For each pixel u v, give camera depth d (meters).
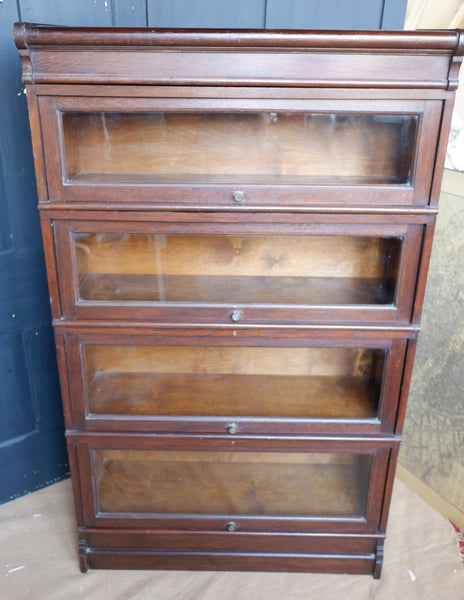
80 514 1.49
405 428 1.87
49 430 1.82
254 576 1.54
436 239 1.65
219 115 1.20
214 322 1.30
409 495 1.84
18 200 1.56
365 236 1.25
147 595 1.47
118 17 1.49
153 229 1.23
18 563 1.56
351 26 1.51
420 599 1.48
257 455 1.59
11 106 1.47
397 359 1.33
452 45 1.06
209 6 1.47
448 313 1.64
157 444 1.42
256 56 1.09
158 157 1.28
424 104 1.13
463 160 1.52
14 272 1.61
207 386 1.51
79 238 1.27
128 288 1.34
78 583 1.50
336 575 1.55
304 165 1.30
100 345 1.36
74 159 1.23
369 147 1.26
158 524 1.49
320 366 1.53
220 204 1.20
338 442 1.42
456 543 1.65
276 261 1.39
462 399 1.63
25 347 1.69
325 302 1.30
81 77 1.10
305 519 1.48
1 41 1.41
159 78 1.11
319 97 1.13
